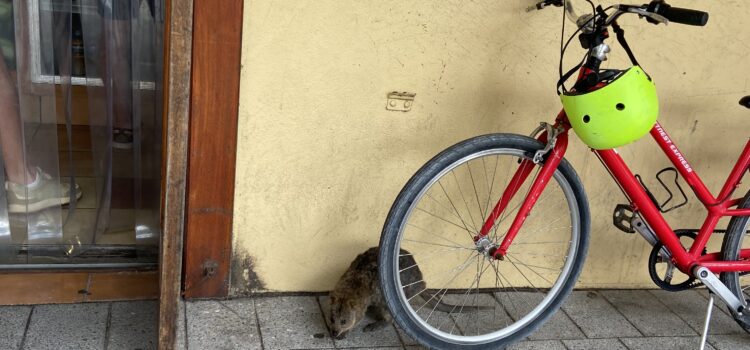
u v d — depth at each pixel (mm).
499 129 2896
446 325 2879
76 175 3113
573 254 2752
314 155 2729
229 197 2682
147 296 2756
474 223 3035
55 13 2662
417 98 2750
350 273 2695
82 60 2795
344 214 2861
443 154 2404
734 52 3025
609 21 2283
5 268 2764
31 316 2547
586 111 2229
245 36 2488
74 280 2777
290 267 2885
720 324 3139
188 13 1817
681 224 3297
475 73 2775
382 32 2619
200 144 2568
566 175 2598
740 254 2838
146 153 2908
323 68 2609
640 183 2688
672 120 3086
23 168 2805
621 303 3229
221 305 2799
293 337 2658
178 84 1872
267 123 2629
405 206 2410
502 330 2732
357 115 2713
